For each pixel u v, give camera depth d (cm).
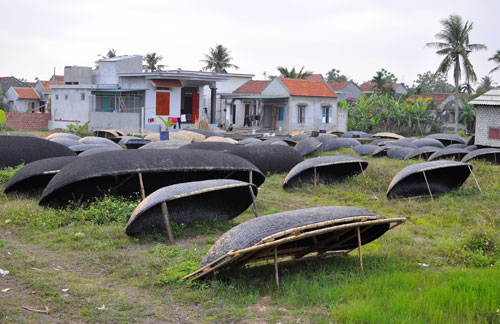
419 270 773
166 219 927
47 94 6144
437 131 5025
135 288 700
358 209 774
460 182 1496
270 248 702
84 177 1112
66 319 587
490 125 2312
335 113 4656
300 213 741
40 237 955
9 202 1244
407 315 561
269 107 4838
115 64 4441
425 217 1199
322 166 1642
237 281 709
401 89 7556
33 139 1669
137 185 1287
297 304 630
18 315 588
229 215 1130
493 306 587
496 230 1020
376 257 835
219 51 7256
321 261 815
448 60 4562
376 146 2405
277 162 1805
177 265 766
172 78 4012
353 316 570
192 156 1234
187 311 620
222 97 4984
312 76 7000
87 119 4275
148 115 3984
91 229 989
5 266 766
